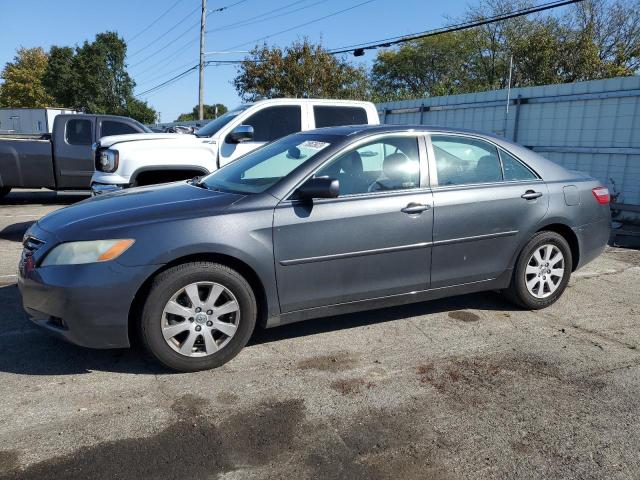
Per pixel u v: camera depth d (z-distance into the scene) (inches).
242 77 1040.2
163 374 142.7
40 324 137.4
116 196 164.2
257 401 130.2
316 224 150.1
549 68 1200.8
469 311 194.2
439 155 174.2
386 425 120.7
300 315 154.2
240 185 162.6
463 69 1934.1
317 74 982.4
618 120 417.1
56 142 422.9
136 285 133.0
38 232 144.4
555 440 115.6
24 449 109.5
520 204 181.9
